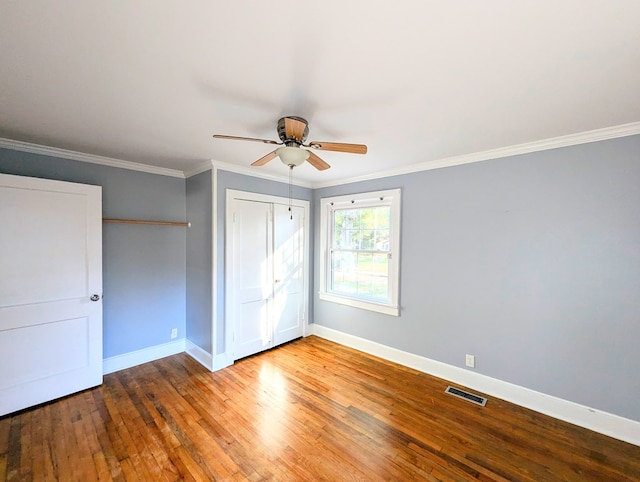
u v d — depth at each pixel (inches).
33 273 94.5
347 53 49.6
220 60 51.9
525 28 43.1
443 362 115.5
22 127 83.9
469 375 108.7
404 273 127.0
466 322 109.7
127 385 109.0
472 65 52.7
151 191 131.3
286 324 152.6
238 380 113.0
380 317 135.8
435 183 117.0
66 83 59.9
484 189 104.7
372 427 85.0
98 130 85.9
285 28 43.6
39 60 51.8
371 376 116.8
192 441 78.7
